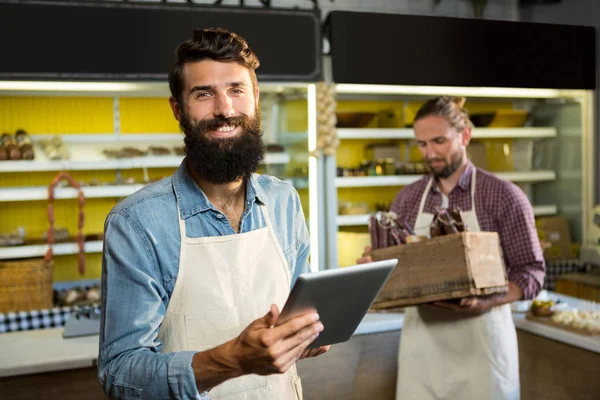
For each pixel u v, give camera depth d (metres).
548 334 2.88
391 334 3.32
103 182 4.64
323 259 4.45
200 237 1.50
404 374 2.62
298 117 4.56
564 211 5.46
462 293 2.21
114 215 1.44
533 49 4.80
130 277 1.40
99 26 3.86
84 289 4.54
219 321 1.48
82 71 3.85
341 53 4.36
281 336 1.21
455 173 2.64
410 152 5.49
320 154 4.38
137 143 4.84
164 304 1.47
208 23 4.06
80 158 4.62
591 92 5.08
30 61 3.77
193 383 1.29
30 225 4.76
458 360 2.50
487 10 5.55
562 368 2.83
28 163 4.32
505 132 5.29
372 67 4.43
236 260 1.52
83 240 4.45
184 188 1.51
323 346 1.52
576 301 3.46
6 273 4.04
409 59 4.50
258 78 4.20
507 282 2.37
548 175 5.46
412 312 2.63
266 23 4.19
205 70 1.42
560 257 5.25
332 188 4.43
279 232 1.64
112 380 1.35
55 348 2.83
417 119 2.62
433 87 4.61
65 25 3.81
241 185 1.59
